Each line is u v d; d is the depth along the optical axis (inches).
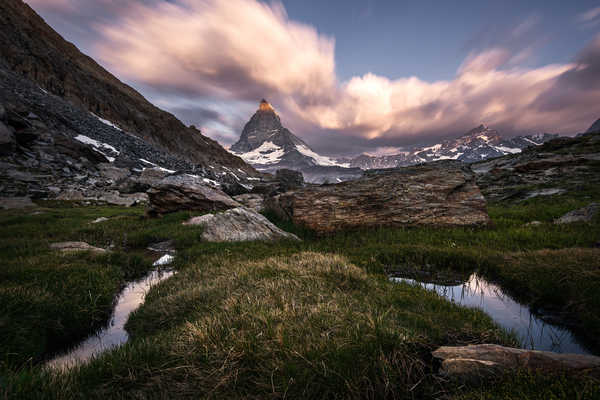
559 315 207.0
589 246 314.5
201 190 770.2
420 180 534.6
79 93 3909.9
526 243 355.3
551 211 555.5
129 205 1194.6
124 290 300.8
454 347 139.6
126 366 133.7
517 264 275.9
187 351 141.2
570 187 839.7
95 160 2047.2
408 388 121.0
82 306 224.8
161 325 207.9
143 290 301.9
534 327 192.2
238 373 126.6
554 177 1015.6
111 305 256.8
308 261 298.4
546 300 227.3
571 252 276.7
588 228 379.2
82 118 2970.0
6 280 243.9
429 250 344.5
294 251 394.6
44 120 2233.0
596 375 110.1
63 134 2177.7
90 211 899.4
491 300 239.6
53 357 184.9
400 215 481.1
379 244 386.6
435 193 505.0
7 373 131.5
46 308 205.9
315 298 201.5
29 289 222.8
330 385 119.0
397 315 180.4
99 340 204.2
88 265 309.0
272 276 257.8
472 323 182.5
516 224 470.3
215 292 234.4
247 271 276.5
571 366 116.9
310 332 149.9
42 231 512.1
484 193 1077.8
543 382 110.7
